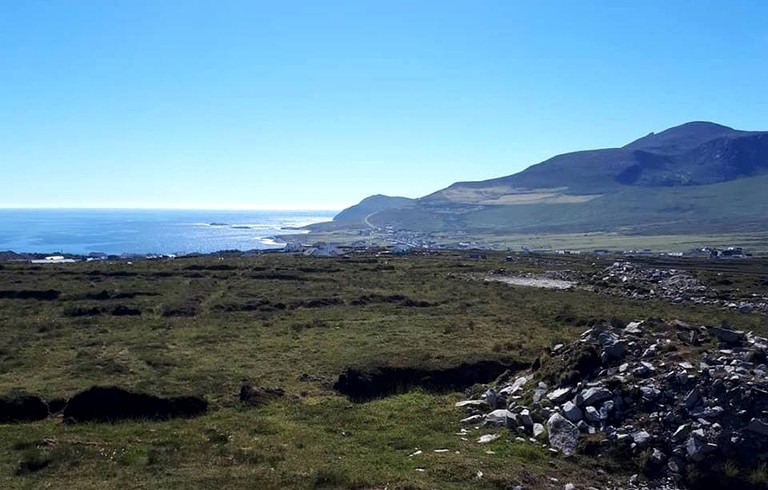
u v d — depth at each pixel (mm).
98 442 16875
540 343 29719
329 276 62625
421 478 14539
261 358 28000
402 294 49844
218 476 14375
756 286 56500
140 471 14750
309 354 28656
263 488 13773
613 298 50188
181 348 30297
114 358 27609
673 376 18438
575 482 15188
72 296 46031
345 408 21000
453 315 40562
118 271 61344
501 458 16203
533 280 63844
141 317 39969
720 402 17047
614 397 18312
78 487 13711
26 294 46625
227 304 43938
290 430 18375
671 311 42750
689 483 15383
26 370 25562
